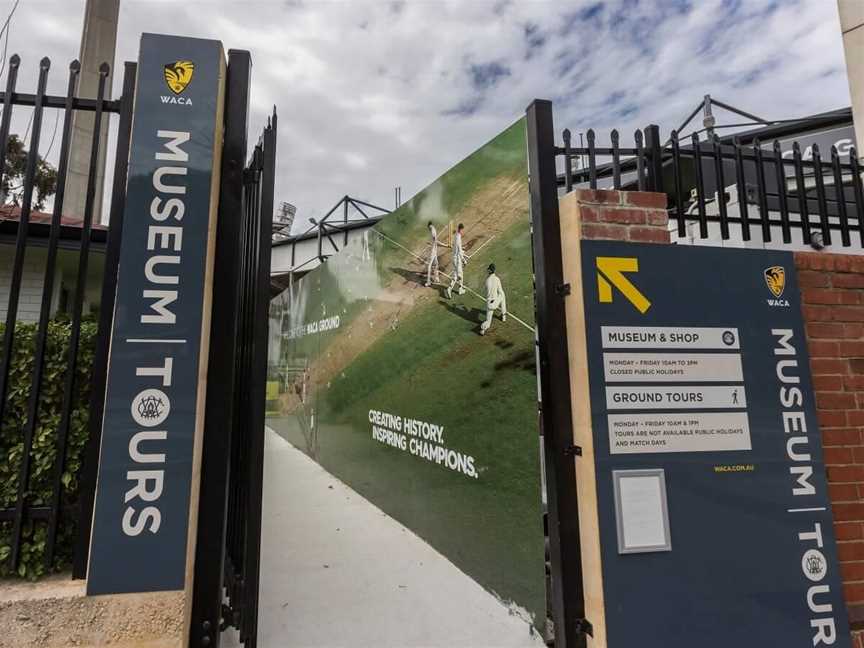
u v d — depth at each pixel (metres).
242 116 2.41
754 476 2.49
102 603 1.95
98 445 2.13
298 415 9.73
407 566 4.00
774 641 2.39
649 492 2.38
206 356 2.18
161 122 2.20
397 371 5.23
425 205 4.74
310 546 4.43
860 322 2.80
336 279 7.48
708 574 2.38
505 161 3.54
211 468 2.20
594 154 2.68
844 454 2.65
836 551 2.52
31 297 6.77
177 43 2.25
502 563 3.40
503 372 3.47
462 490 3.94
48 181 6.70
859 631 2.50
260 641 2.89
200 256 2.16
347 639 2.93
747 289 2.65
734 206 4.16
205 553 2.16
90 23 11.62
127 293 2.09
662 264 2.57
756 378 2.58
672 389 2.48
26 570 2.05
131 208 2.13
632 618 2.29
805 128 5.36
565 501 2.46
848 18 4.25
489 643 2.91
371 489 5.83
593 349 2.44
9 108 2.18
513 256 3.41
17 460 2.15
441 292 4.41
